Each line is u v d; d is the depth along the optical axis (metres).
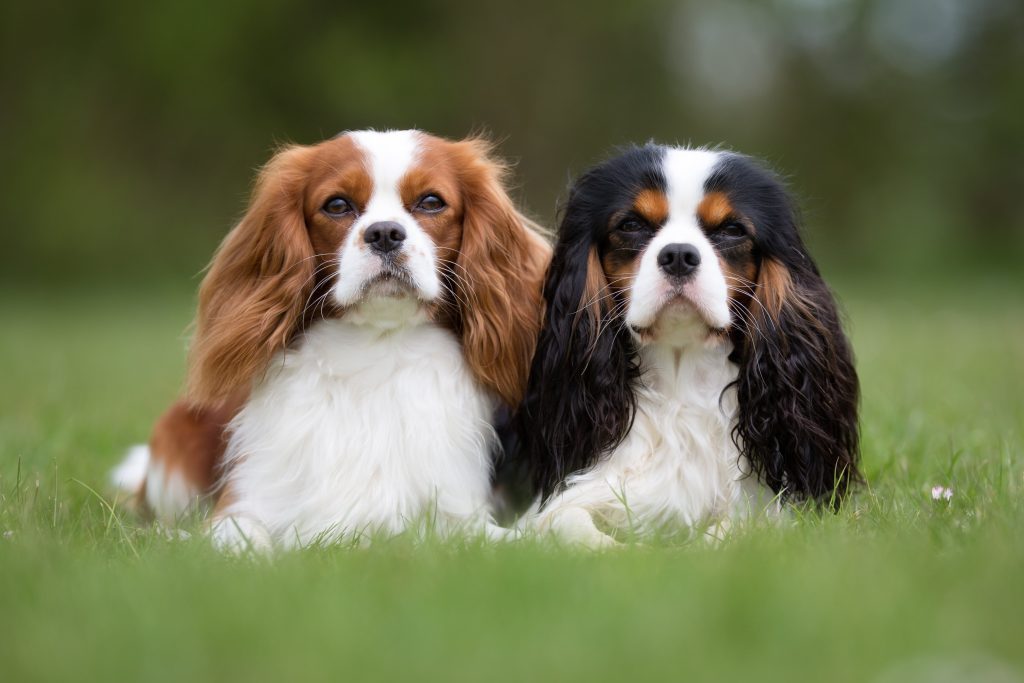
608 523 6.17
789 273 6.39
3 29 28.98
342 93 29.88
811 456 6.33
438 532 5.84
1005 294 26.08
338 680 3.41
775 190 6.43
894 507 5.75
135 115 30.22
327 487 6.09
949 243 36.03
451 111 30.86
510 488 6.73
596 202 6.44
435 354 6.30
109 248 30.03
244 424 6.38
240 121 30.47
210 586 4.29
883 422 8.32
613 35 31.33
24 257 29.69
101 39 29.61
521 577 4.32
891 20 34.75
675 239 6.01
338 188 6.22
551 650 3.56
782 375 6.27
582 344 6.35
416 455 6.15
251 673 3.46
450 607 4.00
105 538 5.53
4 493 6.37
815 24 34.16
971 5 34.78
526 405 6.61
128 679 3.43
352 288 5.96
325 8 31.05
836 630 3.68
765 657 3.52
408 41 31.28
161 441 7.05
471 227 6.47
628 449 6.28
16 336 18.12
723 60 33.16
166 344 16.64
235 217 7.89
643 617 3.82
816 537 5.09
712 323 5.95
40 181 29.41
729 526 5.69
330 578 4.46
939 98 35.56
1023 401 9.14
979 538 4.86
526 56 31.09
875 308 22.02
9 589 4.34
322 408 6.18
